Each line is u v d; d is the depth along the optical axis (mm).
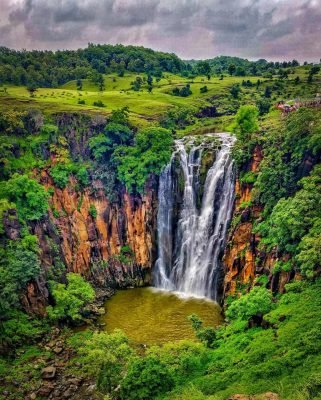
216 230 69625
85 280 69625
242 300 47562
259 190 59094
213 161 72938
